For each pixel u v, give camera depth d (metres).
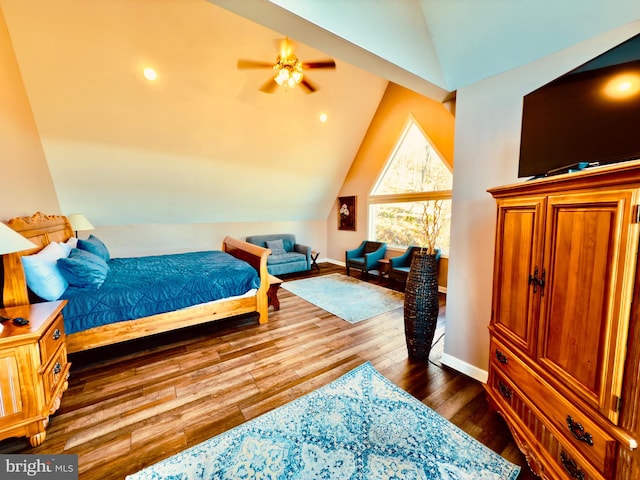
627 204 0.90
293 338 2.99
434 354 2.66
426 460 1.51
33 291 2.06
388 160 5.45
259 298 3.31
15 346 1.47
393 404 1.95
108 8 2.56
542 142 1.47
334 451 1.57
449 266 2.36
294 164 5.35
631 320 0.91
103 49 2.82
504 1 1.61
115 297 2.45
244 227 6.17
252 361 2.52
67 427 1.73
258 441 1.63
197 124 3.88
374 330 3.21
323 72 4.11
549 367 1.27
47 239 2.64
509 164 1.90
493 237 2.04
